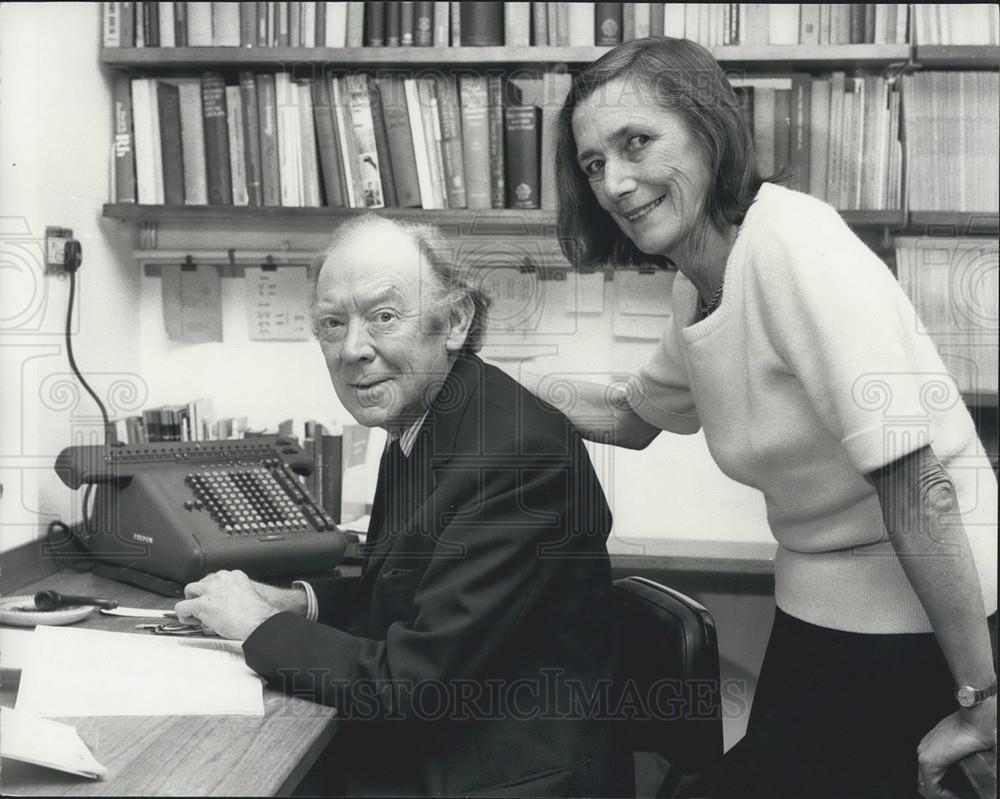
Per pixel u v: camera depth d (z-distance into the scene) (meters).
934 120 1.97
